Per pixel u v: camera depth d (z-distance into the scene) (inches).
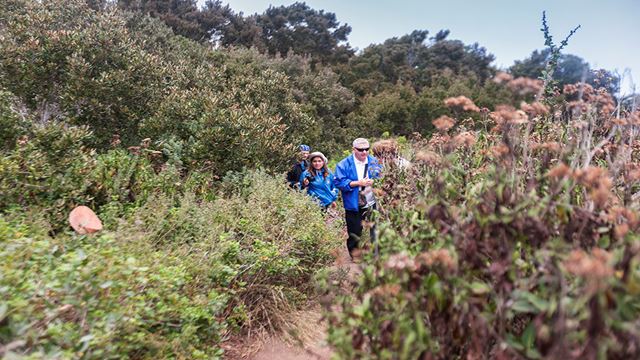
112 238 133.6
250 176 254.8
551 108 140.7
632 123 101.4
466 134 97.0
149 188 206.1
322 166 265.3
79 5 492.1
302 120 433.1
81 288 103.6
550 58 149.3
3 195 170.1
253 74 757.3
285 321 154.9
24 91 307.1
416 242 89.5
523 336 68.0
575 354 56.2
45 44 319.0
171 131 290.5
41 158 187.3
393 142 157.9
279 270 168.7
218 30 1487.5
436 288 68.9
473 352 71.9
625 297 56.6
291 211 201.3
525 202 73.7
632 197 97.1
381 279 83.4
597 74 129.2
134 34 637.3
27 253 117.9
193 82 462.6
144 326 113.0
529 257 74.6
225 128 272.4
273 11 1865.2
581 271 54.5
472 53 2191.2
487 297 75.9
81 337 95.0
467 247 73.0
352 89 1359.5
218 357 126.3
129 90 312.7
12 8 495.2
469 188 88.3
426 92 1197.7
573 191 91.5
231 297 148.6
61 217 169.9
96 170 195.2
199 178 241.0
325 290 97.5
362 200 212.7
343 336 75.2
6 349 81.8
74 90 298.5
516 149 98.7
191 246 158.1
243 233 179.8
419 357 71.3
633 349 56.1
